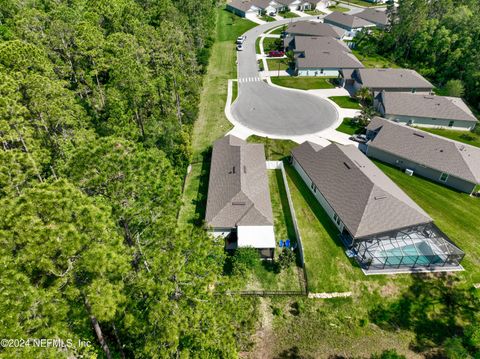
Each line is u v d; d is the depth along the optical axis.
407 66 90.25
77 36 55.16
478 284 33.78
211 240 24.19
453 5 103.88
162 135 46.38
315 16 136.75
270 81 80.56
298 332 30.27
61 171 23.19
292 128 61.31
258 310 31.75
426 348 29.28
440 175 47.62
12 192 24.08
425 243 36.09
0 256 15.61
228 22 128.00
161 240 22.14
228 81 80.38
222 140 51.59
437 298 32.75
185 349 20.05
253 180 42.97
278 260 34.91
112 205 22.53
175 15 77.75
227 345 21.23
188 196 44.56
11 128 32.94
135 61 45.41
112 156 22.94
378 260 34.81
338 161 44.66
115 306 17.44
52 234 16.06
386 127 54.28
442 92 77.44
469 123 61.06
